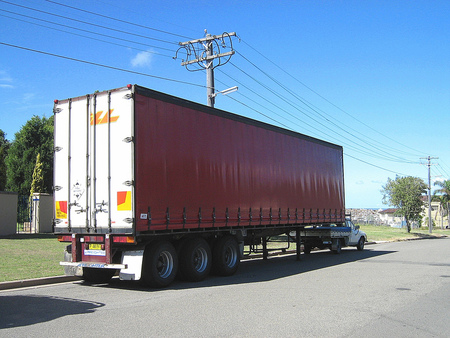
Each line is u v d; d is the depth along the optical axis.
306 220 16.50
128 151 9.57
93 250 10.06
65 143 10.66
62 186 10.62
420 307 8.03
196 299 8.68
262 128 14.23
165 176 10.21
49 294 9.27
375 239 33.94
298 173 16.16
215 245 12.29
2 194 20.16
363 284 10.70
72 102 10.63
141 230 9.49
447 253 20.75
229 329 6.30
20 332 6.07
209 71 22.12
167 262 10.50
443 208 88.62
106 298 8.80
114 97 9.92
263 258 17.17
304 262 16.55
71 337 5.84
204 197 11.37
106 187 9.85
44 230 22.47
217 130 12.14
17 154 37.28
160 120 10.25
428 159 50.94
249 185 13.27
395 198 45.50
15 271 11.23
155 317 7.04
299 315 7.23
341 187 19.83
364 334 6.15
